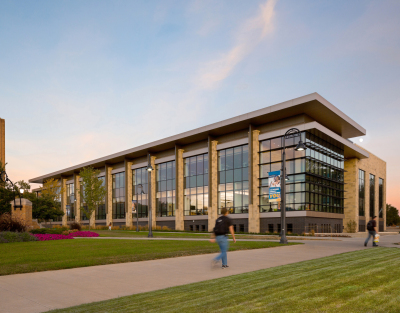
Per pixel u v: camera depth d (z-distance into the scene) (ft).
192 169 166.20
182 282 26.04
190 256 44.29
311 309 16.26
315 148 129.70
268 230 129.90
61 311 17.95
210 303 18.26
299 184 123.03
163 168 185.16
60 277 28.89
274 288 21.49
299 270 29.53
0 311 18.39
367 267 29.94
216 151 153.99
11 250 49.42
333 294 19.19
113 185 220.84
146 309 17.61
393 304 16.72
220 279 26.21
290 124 129.39
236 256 43.19
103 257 41.16
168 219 176.14
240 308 16.92
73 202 256.52
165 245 58.18
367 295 18.71
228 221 33.14
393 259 36.35
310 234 112.57
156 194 187.83
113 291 23.30
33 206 162.71
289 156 126.52
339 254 44.78
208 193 152.76
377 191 203.41
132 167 203.92
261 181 134.92
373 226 59.36
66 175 267.59
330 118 133.08
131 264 36.76
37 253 45.09
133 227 175.01
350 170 171.32
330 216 137.08
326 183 138.92
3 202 108.58
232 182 146.00
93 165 228.22
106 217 216.74
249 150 136.77
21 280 27.61
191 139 162.71
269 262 36.96
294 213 122.11
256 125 140.05
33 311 18.34
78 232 100.83
